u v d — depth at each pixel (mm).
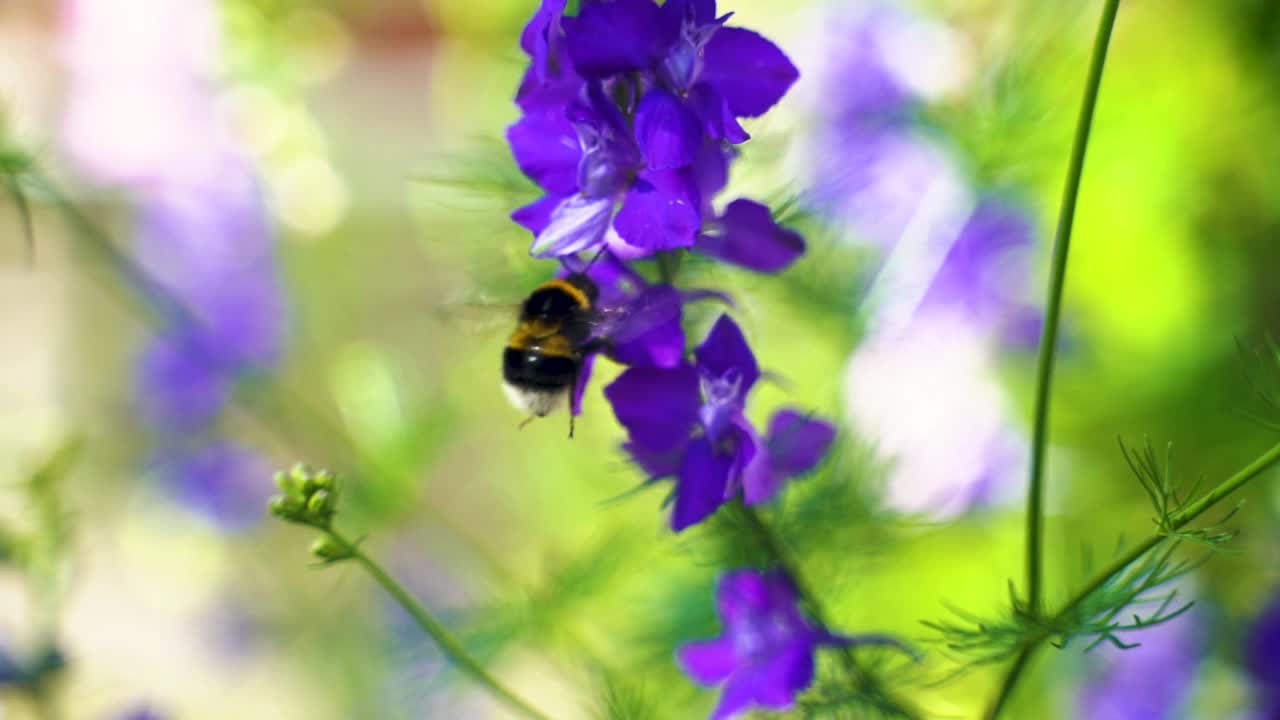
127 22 635
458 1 630
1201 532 366
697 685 424
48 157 499
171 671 771
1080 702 503
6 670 465
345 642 637
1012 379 551
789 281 464
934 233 498
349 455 567
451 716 601
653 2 363
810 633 402
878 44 507
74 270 845
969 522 539
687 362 380
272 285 669
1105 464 571
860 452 441
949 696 469
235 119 646
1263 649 489
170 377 664
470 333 436
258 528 677
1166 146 606
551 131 372
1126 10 612
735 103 365
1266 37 592
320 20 644
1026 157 482
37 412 830
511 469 627
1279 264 599
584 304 405
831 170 465
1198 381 581
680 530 377
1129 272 602
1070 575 466
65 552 469
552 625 480
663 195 364
